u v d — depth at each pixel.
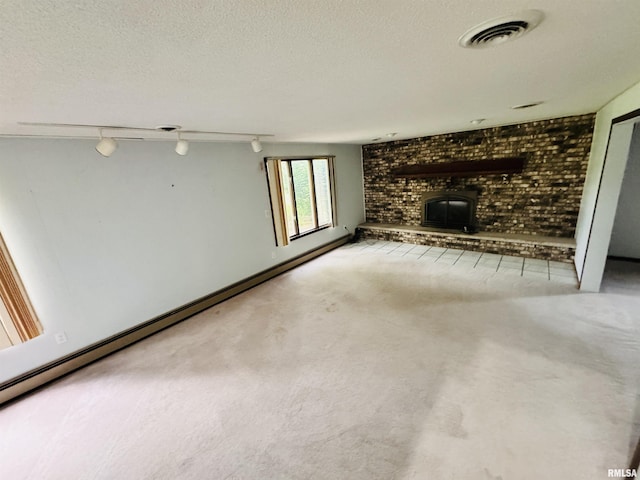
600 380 2.19
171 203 3.53
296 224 5.37
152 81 1.31
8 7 0.65
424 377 2.38
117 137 2.89
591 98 2.71
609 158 3.06
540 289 3.65
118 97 1.50
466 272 4.37
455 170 5.18
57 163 2.67
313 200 5.67
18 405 2.45
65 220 2.75
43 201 2.62
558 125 4.17
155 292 3.46
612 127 2.94
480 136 4.88
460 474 1.64
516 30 1.06
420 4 0.84
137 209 3.24
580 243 3.93
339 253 5.82
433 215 5.76
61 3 0.66
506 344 2.69
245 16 0.82
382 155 6.21
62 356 2.81
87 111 1.74
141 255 3.31
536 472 1.62
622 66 1.62
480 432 1.88
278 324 3.41
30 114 1.71
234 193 4.20
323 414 2.12
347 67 1.35
